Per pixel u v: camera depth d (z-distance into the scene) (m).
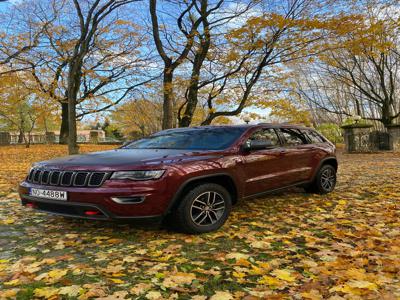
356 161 14.52
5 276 3.07
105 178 3.84
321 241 3.91
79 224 4.78
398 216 4.98
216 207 4.44
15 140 49.75
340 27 10.62
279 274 3.00
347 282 2.81
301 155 6.04
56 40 17.92
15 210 5.77
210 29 12.45
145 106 28.25
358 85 24.56
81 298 2.62
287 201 6.15
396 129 20.91
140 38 18.25
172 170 3.99
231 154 4.74
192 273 3.05
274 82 14.91
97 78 18.53
